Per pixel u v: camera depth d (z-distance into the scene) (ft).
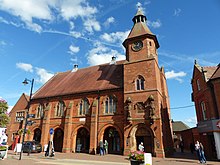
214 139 70.95
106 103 98.43
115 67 118.73
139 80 92.58
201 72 86.02
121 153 85.15
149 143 84.17
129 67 97.45
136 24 110.01
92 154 87.15
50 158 69.21
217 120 69.31
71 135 100.22
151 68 91.71
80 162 58.23
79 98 106.83
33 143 96.94
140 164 35.22
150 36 100.89
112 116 92.58
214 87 75.92
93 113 95.91
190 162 60.23
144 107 85.51
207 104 78.79
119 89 96.78
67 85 122.72
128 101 88.53
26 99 128.16
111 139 96.43
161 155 75.10
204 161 59.67
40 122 113.09
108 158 70.74
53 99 115.44
